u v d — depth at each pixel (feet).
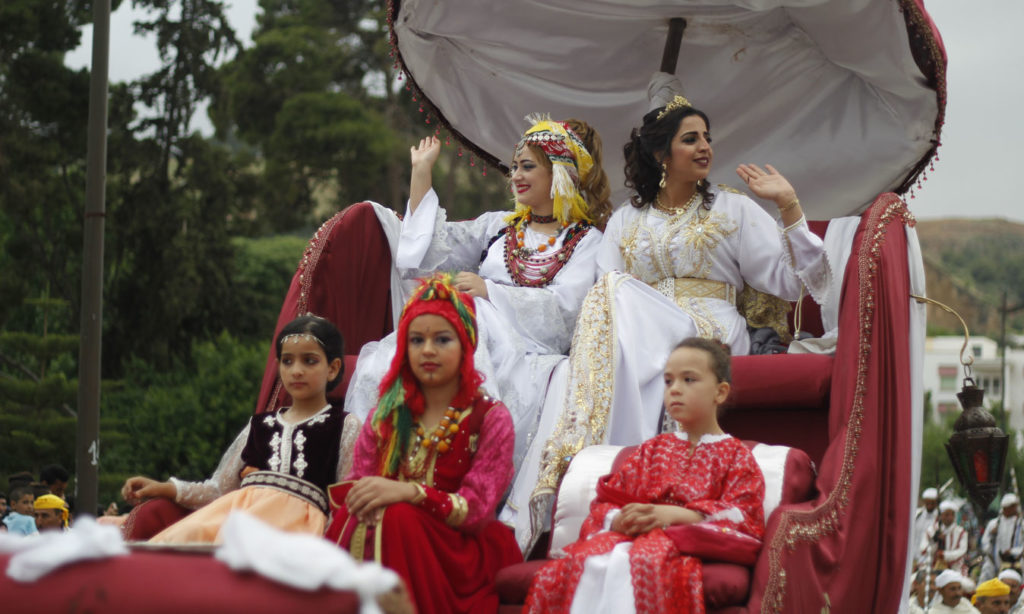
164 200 104.68
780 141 21.62
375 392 15.89
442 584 12.19
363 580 5.99
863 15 18.53
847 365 14.44
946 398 188.75
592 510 12.84
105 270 102.12
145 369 100.63
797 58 20.86
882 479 14.19
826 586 12.78
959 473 16.98
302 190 131.03
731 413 15.80
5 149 93.15
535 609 11.91
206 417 91.66
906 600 14.32
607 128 22.48
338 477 14.38
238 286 114.93
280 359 14.89
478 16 20.94
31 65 92.94
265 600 5.99
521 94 22.21
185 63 107.24
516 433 15.79
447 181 145.48
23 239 94.58
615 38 21.42
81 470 30.55
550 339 17.39
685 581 11.51
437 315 13.55
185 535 13.05
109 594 6.09
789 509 12.53
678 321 16.70
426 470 13.34
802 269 16.34
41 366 82.12
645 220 18.28
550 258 18.22
